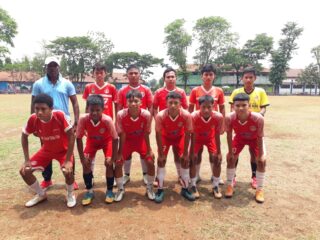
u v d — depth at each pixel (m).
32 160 3.92
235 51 54.88
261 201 4.01
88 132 4.04
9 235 3.09
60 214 3.60
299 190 4.47
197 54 56.12
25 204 3.83
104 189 4.52
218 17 53.03
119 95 4.98
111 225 3.34
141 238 3.08
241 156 6.53
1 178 4.77
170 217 3.56
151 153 4.13
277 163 5.89
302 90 64.75
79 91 59.03
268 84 61.81
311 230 3.28
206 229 3.27
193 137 4.10
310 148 7.18
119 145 4.11
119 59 60.16
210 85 4.88
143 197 4.22
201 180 5.02
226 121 4.17
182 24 53.47
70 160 3.83
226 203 4.01
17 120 11.77
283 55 56.75
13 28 43.19
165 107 4.89
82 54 59.00
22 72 59.78
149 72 64.25
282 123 11.84
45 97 3.59
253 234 3.18
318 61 59.38
